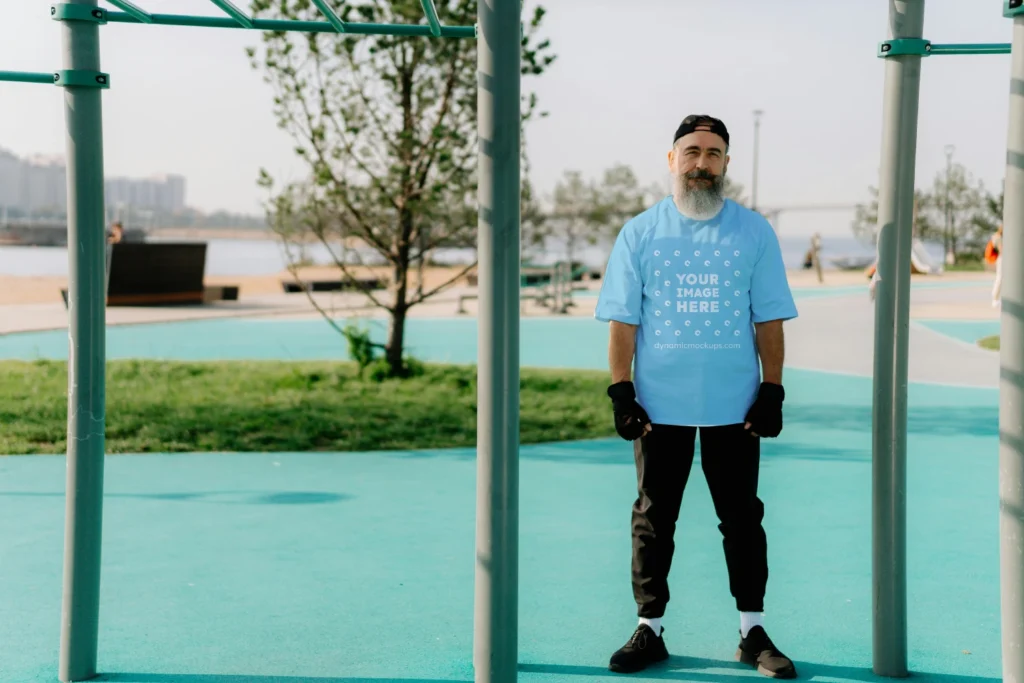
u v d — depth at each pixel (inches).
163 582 194.2
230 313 904.3
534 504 260.5
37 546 217.3
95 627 148.2
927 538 229.9
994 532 235.5
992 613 179.8
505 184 125.1
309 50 461.7
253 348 666.8
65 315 842.8
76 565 146.1
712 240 149.3
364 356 506.3
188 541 222.7
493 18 123.3
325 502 259.8
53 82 140.7
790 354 655.1
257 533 229.8
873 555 151.2
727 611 180.1
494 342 126.7
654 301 150.3
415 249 519.8
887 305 147.9
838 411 429.1
